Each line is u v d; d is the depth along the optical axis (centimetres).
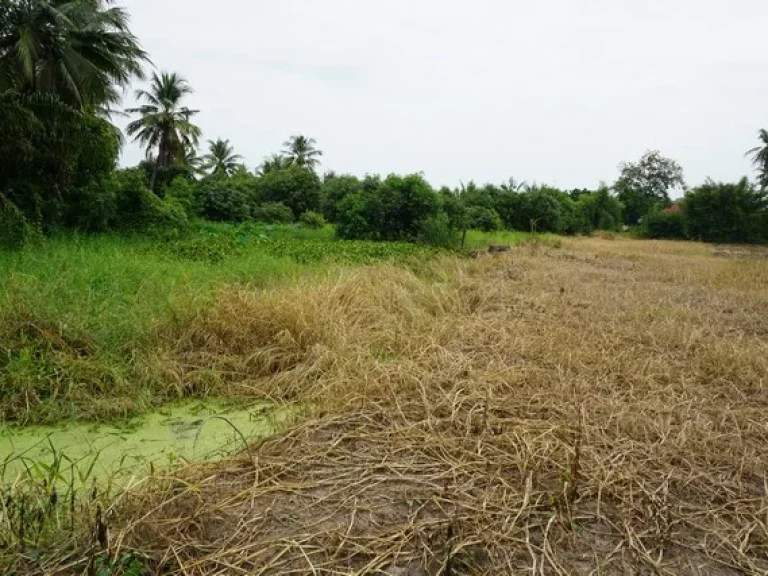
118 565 206
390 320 562
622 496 262
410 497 262
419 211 1661
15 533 222
